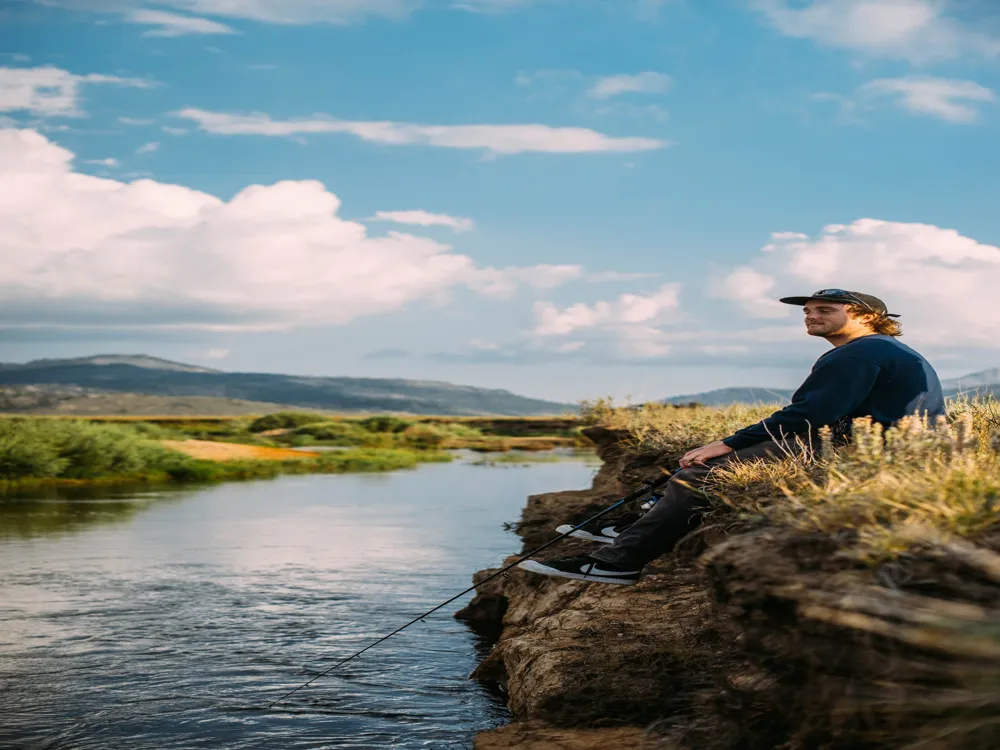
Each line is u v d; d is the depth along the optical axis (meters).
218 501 18.84
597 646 4.53
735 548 2.72
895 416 4.12
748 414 8.38
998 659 1.90
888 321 4.49
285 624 7.71
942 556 2.25
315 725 5.10
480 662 6.43
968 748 1.98
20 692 5.79
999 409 4.81
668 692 3.96
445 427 66.50
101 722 5.18
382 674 6.16
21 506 17.42
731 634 3.85
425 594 9.02
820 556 2.51
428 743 4.77
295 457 33.59
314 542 12.70
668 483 4.41
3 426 23.69
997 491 2.49
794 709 2.56
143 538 13.02
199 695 5.70
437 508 17.67
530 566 4.52
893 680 2.16
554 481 25.73
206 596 8.87
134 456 25.08
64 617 7.95
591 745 3.67
